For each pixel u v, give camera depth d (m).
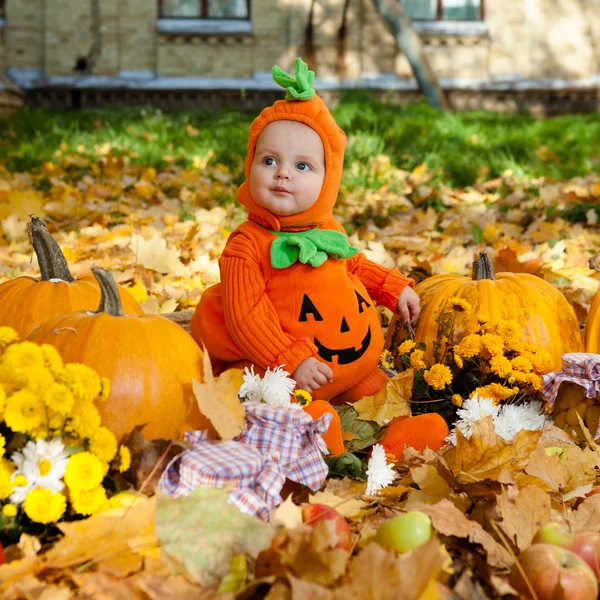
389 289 2.88
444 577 1.61
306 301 2.50
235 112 14.57
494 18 17.17
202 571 1.65
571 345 2.94
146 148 10.39
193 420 2.17
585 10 17.16
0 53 16.28
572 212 6.70
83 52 16.44
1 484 1.77
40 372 1.80
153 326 2.20
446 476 2.10
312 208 2.54
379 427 2.56
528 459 2.12
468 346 2.66
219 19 16.81
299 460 2.07
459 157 9.53
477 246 5.62
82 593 1.59
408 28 15.35
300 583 1.46
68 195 6.93
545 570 1.62
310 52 16.91
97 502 1.79
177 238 5.74
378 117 11.75
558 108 17.45
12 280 2.75
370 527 1.96
